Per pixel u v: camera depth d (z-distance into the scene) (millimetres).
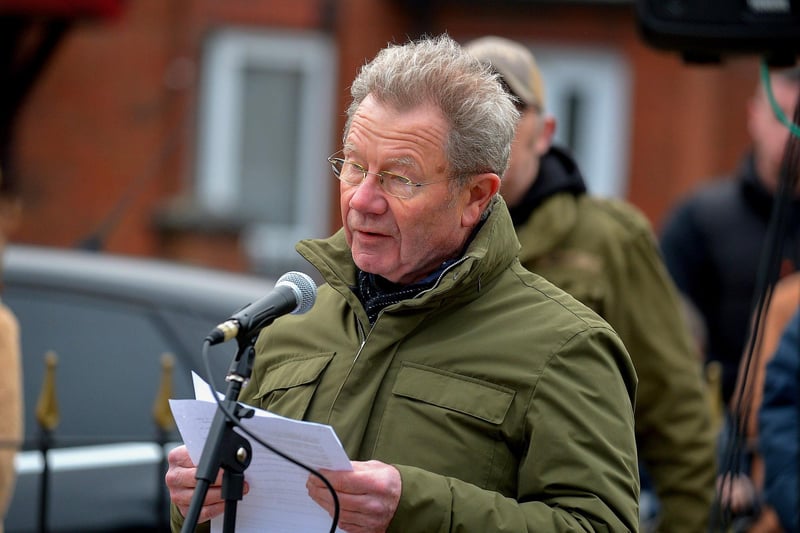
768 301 9656
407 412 7176
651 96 30656
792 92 14086
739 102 30484
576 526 6824
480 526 6742
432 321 7359
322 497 6688
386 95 7227
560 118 30797
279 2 29047
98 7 22469
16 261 12211
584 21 30562
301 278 7066
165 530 11055
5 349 9695
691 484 10695
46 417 10570
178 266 12875
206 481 6484
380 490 6629
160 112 27641
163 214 24422
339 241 7816
